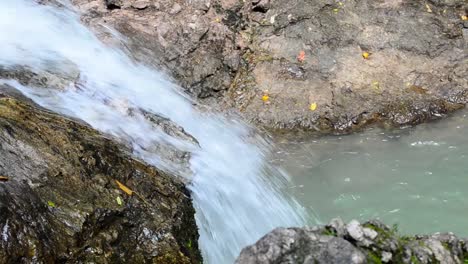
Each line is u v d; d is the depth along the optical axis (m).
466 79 4.00
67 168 2.45
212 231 2.83
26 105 2.78
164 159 2.99
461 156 3.46
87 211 2.30
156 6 4.29
